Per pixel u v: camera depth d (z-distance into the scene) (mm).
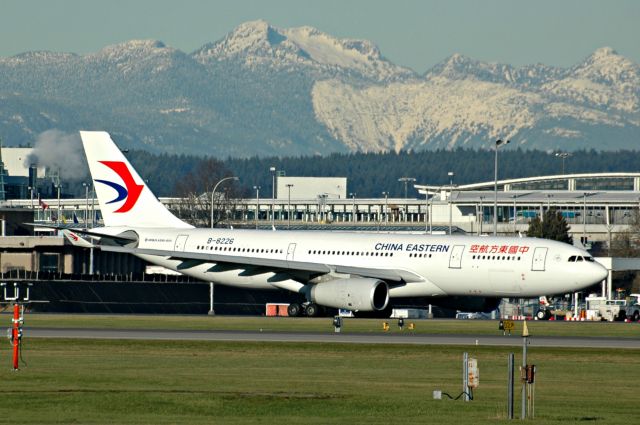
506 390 133125
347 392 128375
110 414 111438
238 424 106188
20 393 124375
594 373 151625
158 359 162875
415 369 153125
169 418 109438
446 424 107375
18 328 148750
